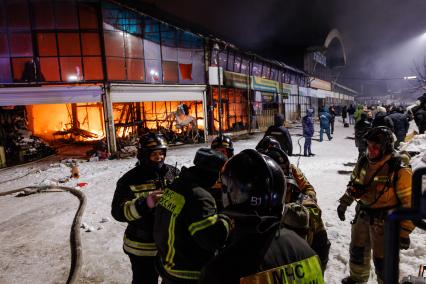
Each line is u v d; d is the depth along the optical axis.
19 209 7.57
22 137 15.62
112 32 15.83
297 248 1.25
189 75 19.48
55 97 14.68
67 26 15.17
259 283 1.12
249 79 25.25
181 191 2.01
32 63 15.06
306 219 1.74
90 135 20.66
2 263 4.75
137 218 2.51
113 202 2.74
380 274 3.03
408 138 13.04
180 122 18.77
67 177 10.59
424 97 13.34
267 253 1.18
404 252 4.14
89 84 15.75
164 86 17.88
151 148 2.76
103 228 5.88
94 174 11.06
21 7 14.78
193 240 1.96
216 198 2.08
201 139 19.64
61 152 17.27
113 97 15.80
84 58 15.45
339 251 4.43
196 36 19.61
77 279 4.13
